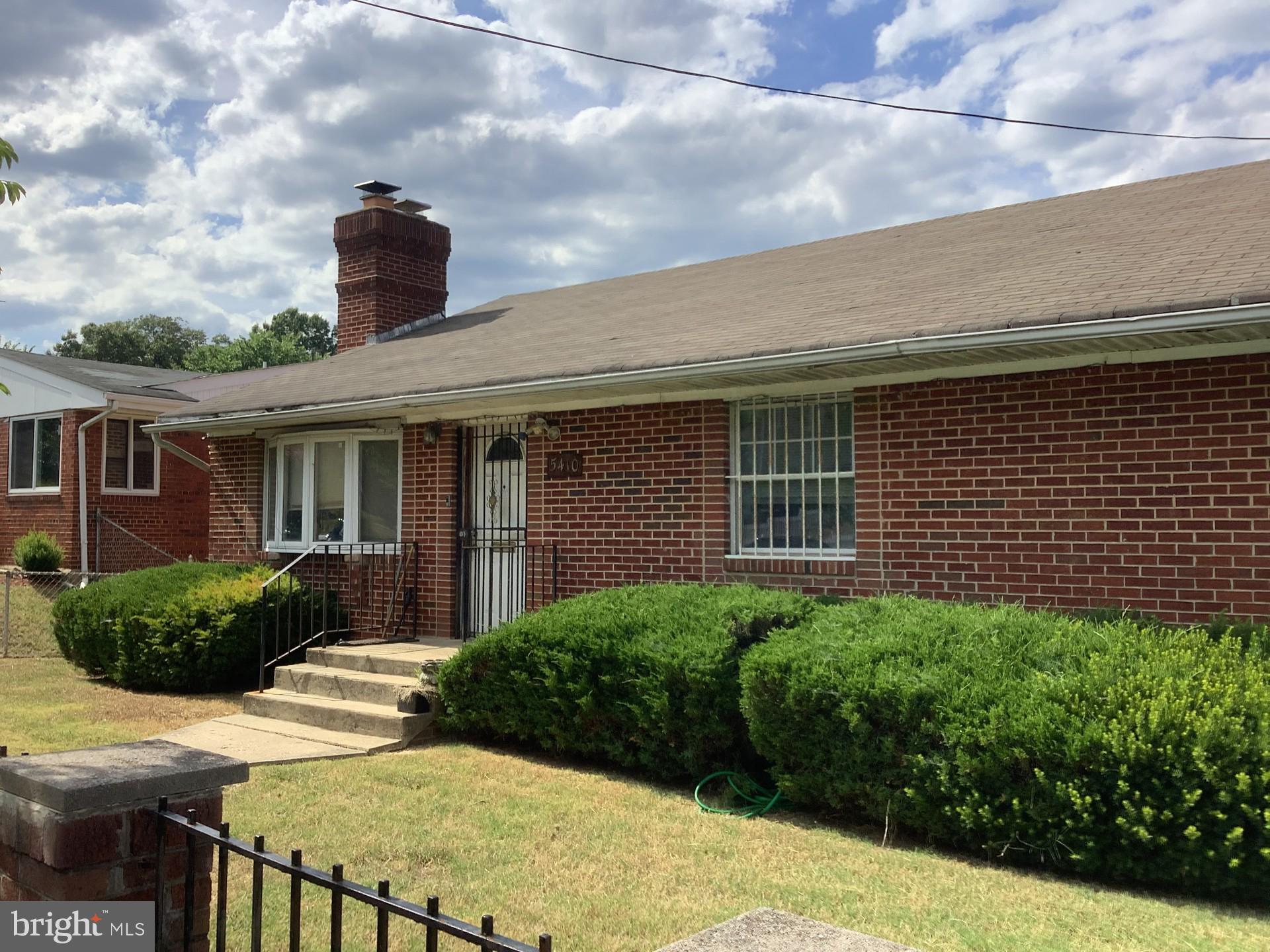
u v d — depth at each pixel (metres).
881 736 5.78
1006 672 5.70
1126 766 4.94
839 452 8.54
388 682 8.91
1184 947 4.24
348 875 5.16
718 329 9.08
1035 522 7.40
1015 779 5.31
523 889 4.96
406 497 11.43
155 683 11.02
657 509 9.44
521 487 10.71
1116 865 5.02
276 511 12.62
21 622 14.83
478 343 12.20
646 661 7.00
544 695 7.59
